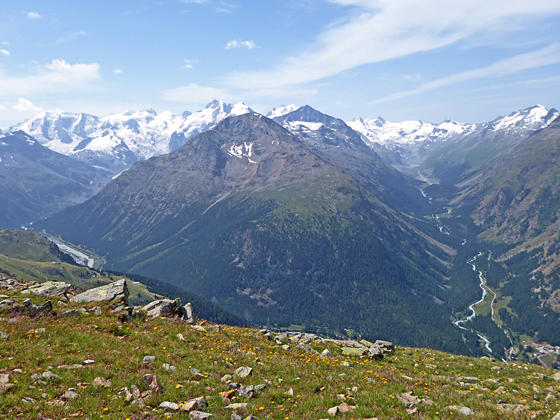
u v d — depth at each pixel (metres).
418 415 16.67
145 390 16.98
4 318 23.45
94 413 14.45
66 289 32.31
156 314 31.70
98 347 21.38
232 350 25.77
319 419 15.62
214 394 17.27
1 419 13.11
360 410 16.59
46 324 23.66
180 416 14.70
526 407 19.36
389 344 40.59
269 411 16.05
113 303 30.14
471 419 16.39
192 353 22.94
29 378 16.33
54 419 13.76
